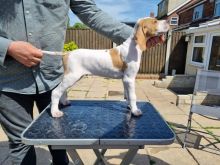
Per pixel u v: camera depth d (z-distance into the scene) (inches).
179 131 163.6
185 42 425.1
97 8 77.9
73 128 62.9
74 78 69.5
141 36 66.7
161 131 61.5
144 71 431.2
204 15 512.7
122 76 71.0
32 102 75.9
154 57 426.9
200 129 169.0
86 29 434.9
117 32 74.0
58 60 69.9
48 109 76.9
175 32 421.4
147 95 287.4
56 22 67.1
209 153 133.2
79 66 69.6
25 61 60.4
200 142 146.4
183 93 306.7
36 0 62.9
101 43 439.2
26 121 72.8
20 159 73.9
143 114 75.0
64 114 73.8
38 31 64.6
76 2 75.6
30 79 67.9
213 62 323.3
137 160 123.8
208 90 150.3
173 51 429.4
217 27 301.1
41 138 56.4
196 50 378.9
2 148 131.1
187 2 734.5
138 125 65.6
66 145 57.8
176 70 436.5
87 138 56.5
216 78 148.2
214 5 453.1
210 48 327.0
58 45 69.5
